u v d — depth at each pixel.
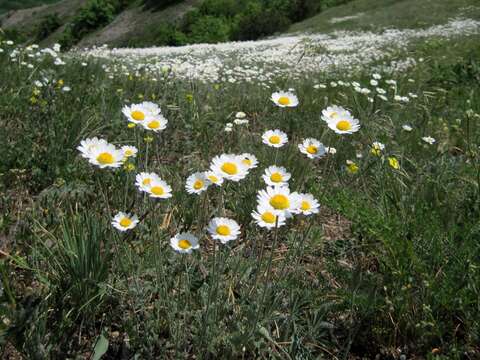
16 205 0.70
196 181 0.49
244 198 0.72
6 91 1.11
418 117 1.22
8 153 0.81
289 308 0.51
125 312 0.51
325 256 0.66
